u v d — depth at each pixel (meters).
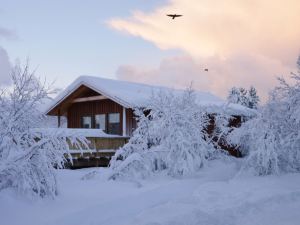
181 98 16.59
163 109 15.62
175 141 14.80
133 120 23.44
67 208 8.28
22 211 7.59
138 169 13.85
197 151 15.55
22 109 8.76
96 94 25.86
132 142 16.00
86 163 19.86
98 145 20.56
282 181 11.98
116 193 10.23
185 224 7.09
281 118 14.45
